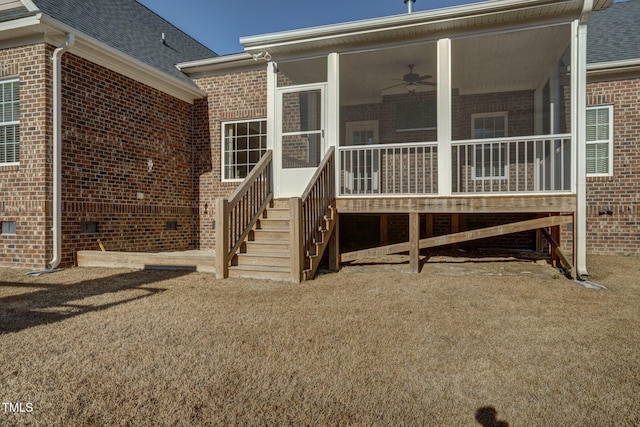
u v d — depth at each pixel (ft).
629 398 7.41
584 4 17.46
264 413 6.95
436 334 10.92
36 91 21.47
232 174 32.53
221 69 32.58
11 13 22.49
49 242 21.47
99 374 8.43
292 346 10.03
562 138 18.98
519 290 16.21
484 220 29.71
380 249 21.29
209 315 12.73
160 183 29.58
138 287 17.06
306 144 25.22
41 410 7.02
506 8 18.38
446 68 20.48
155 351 9.69
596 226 27.27
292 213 18.21
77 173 23.02
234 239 20.39
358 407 7.15
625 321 12.03
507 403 7.26
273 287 17.02
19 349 9.75
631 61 25.63
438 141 20.47
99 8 31.27
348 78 27.50
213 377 8.30
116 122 25.75
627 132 26.66
